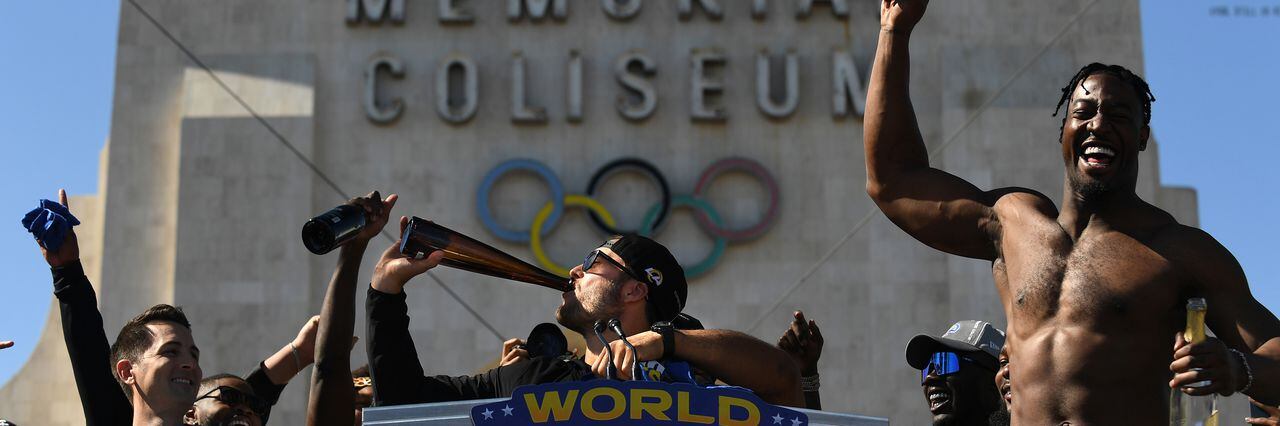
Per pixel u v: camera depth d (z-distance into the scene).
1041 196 4.49
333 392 5.14
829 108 23.19
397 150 23.14
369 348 5.09
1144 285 4.13
